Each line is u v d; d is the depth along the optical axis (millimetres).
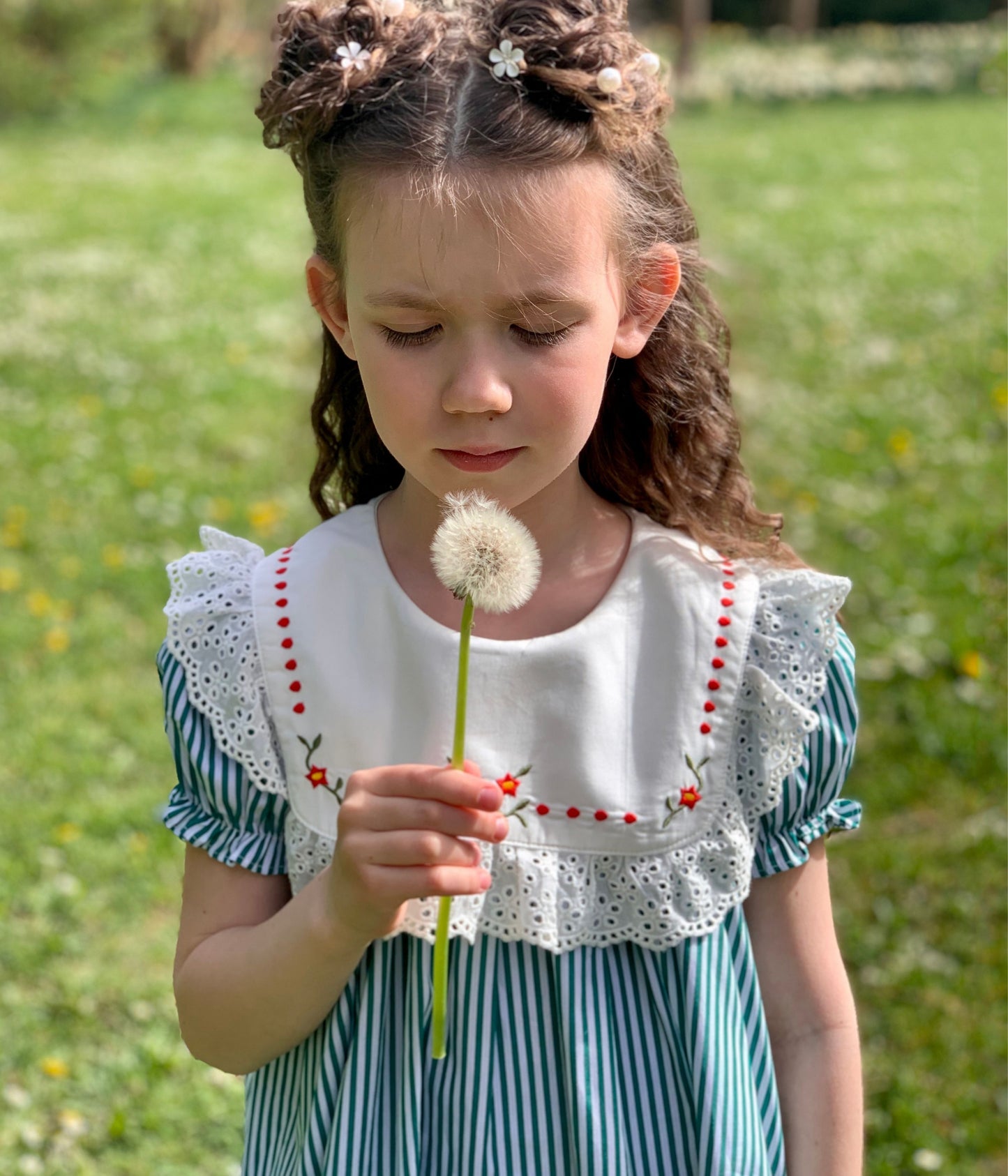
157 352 8773
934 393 7598
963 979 3549
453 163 1294
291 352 8883
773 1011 1564
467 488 1354
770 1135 1492
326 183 1384
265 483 6684
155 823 4254
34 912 3896
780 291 9750
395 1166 1440
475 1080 1455
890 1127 3146
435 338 1333
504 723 1487
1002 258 10453
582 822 1476
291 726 1513
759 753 1528
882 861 3949
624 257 1415
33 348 8797
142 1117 3221
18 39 20500
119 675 5105
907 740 4492
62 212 13367
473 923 1454
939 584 5379
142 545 6055
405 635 1508
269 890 1537
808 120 18609
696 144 16672
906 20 29016
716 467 1745
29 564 5867
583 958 1482
